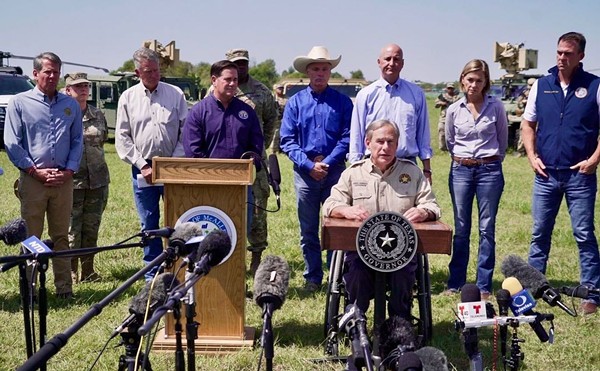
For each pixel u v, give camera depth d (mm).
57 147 6059
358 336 2941
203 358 4812
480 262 6391
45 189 6023
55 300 6164
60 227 6160
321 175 6328
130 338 3416
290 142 6477
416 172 4848
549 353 5062
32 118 5984
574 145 5875
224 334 4969
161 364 4668
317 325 5625
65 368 4648
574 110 5832
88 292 6461
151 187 6246
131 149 6145
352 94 21641
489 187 6281
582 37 5750
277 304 3641
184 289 2910
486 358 4941
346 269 4953
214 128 5453
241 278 4922
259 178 6859
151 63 6105
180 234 3426
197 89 23234
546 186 6039
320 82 6422
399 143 6059
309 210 6516
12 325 5504
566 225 10203
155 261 3211
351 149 6145
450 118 6410
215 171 4695
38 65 5965
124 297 6324
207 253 3154
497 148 6301
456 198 6426
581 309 6016
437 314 5945
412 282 4609
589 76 5848
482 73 6156
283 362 4836
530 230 9742
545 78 6016
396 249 4176
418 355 3055
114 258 7812
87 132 6879
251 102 6801
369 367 2803
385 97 6059
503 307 3615
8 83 20703
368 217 4168
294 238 8938
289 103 6555
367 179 4844
